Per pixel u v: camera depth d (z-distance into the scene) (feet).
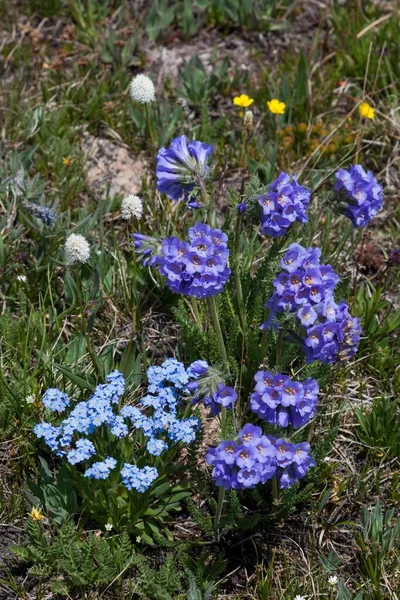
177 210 3.75
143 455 3.09
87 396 3.26
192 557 3.11
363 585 3.05
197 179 3.01
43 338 3.35
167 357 3.48
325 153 3.99
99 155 3.96
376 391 3.45
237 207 3.04
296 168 3.96
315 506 3.20
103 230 3.72
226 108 4.17
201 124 4.02
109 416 2.99
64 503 3.10
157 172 3.01
